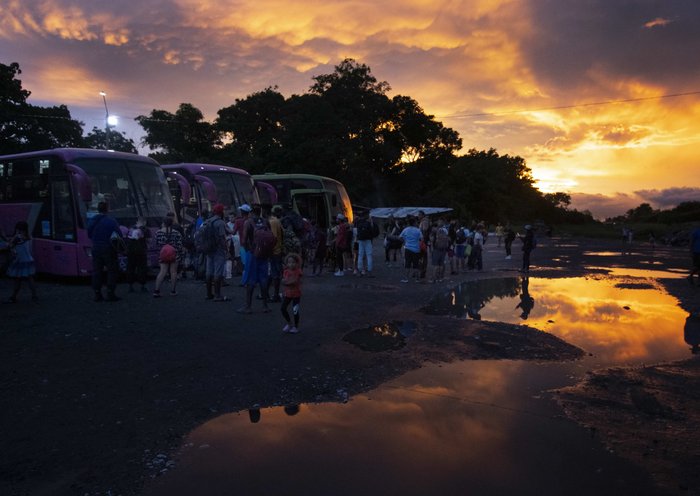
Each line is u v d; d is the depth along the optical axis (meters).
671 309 10.98
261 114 60.09
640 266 23.72
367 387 5.50
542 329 8.64
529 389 5.50
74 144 41.44
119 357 6.26
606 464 3.78
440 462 3.78
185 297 10.73
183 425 4.39
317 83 59.06
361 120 58.50
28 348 6.58
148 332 7.52
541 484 3.46
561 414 4.79
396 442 4.12
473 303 11.36
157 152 53.62
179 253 11.07
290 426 4.43
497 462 3.79
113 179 13.43
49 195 13.12
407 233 14.75
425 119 62.84
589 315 10.16
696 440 4.25
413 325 8.72
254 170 50.69
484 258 27.16
